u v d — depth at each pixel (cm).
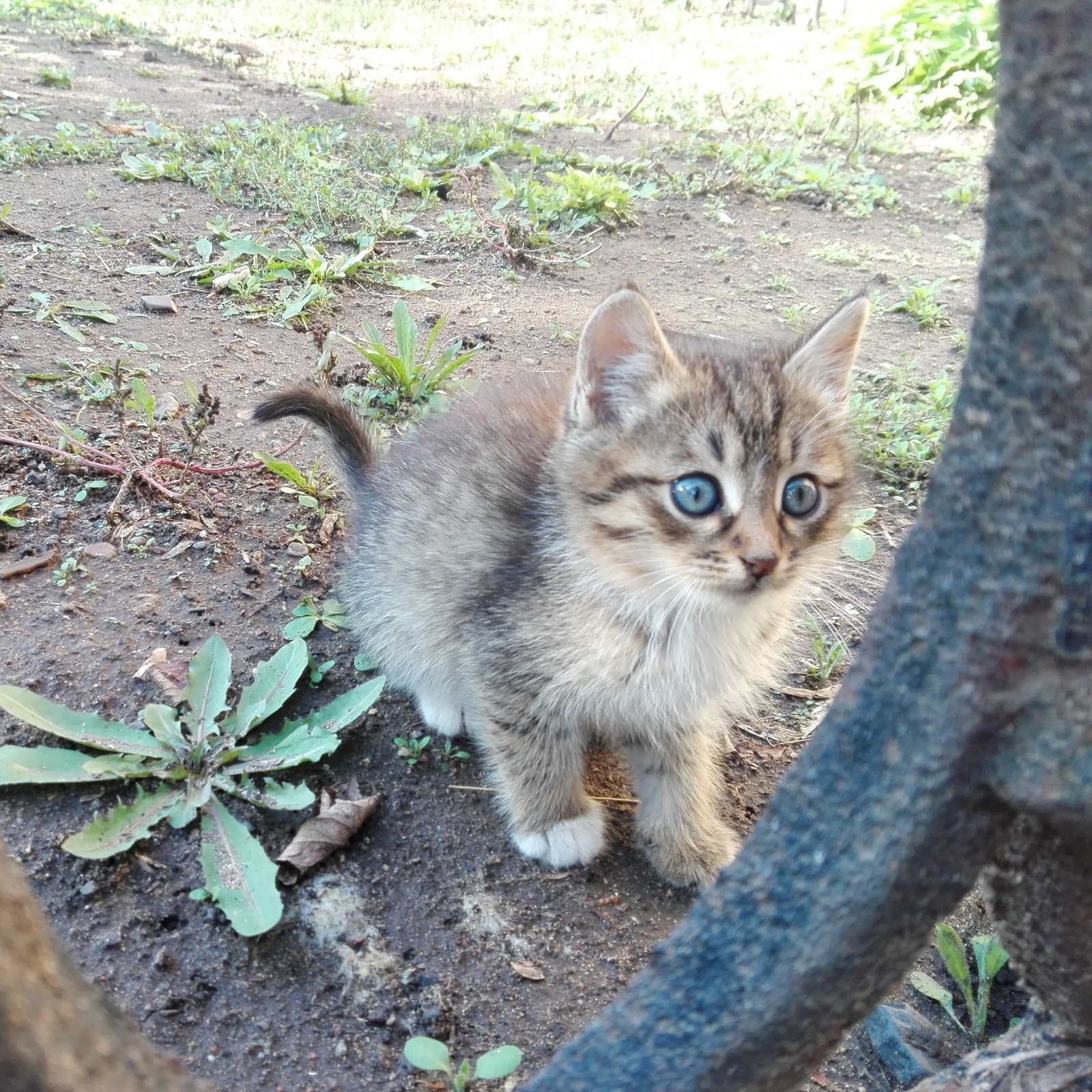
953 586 16
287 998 26
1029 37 13
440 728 35
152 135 83
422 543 35
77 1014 14
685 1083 17
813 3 198
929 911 17
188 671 33
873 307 68
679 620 30
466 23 178
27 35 121
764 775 36
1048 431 15
